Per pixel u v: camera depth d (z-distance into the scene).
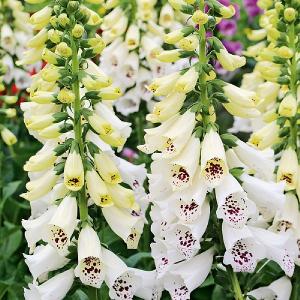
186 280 0.84
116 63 1.35
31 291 0.86
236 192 0.82
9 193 1.29
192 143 0.83
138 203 0.93
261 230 0.87
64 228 0.81
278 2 0.95
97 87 0.82
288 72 0.95
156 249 0.88
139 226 0.86
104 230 1.09
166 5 1.41
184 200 0.82
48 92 0.85
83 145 0.83
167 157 0.81
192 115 0.82
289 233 0.90
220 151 0.81
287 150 0.95
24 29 1.56
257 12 2.02
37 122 0.83
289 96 0.94
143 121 1.38
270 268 1.00
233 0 2.05
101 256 0.83
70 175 0.81
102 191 0.82
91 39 0.83
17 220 1.31
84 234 0.83
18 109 1.59
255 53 1.30
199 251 0.87
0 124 1.31
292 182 0.93
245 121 1.40
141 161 1.29
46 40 0.89
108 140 0.84
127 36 1.33
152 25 1.35
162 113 0.83
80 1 0.85
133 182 0.93
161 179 0.85
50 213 0.86
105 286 0.96
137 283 0.84
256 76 1.31
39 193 0.85
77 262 0.85
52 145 0.89
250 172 0.89
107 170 0.83
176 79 0.83
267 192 0.84
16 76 1.55
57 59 0.83
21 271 1.18
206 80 0.83
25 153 1.44
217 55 0.82
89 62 0.87
